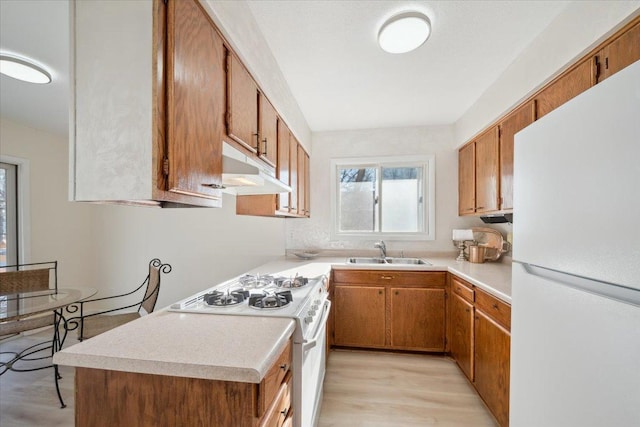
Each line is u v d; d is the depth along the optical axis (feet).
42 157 9.86
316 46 5.60
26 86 6.63
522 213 3.30
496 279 6.28
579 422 2.37
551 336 2.75
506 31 5.16
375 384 6.83
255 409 2.55
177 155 2.87
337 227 10.73
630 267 1.94
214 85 3.63
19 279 7.17
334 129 10.55
